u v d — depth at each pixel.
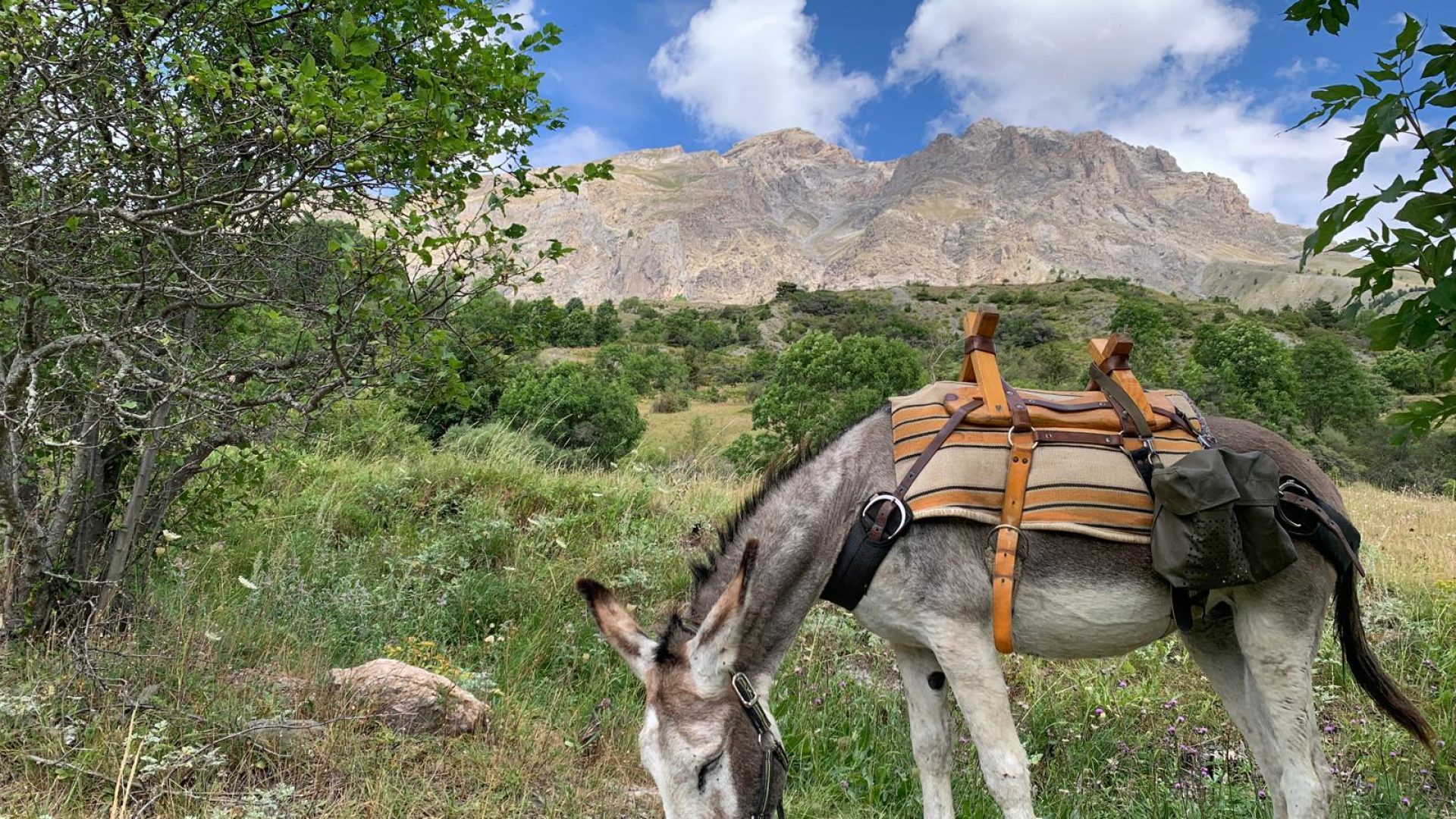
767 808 2.72
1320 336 49.53
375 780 3.41
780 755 2.83
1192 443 3.18
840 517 3.18
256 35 4.14
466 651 4.96
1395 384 58.94
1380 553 7.14
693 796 2.56
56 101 3.52
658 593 6.02
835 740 4.37
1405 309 2.72
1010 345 98.62
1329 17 2.89
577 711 4.35
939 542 3.03
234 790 3.31
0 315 3.93
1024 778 2.87
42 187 3.65
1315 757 3.12
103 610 4.15
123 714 3.51
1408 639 5.59
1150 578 3.06
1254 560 2.88
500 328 4.43
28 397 3.46
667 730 2.61
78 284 3.69
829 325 130.88
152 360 3.75
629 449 22.97
